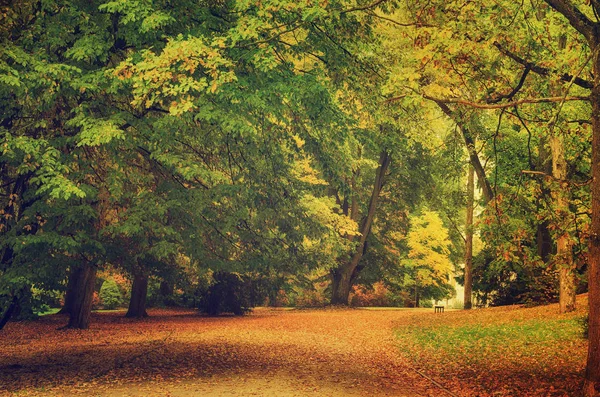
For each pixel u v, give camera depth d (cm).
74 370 1434
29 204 1809
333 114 1766
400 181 4994
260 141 2406
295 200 3234
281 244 3372
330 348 1998
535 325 2153
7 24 1484
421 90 1209
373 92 1580
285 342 2162
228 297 3753
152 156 1862
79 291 2725
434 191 4206
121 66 1242
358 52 1595
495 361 1589
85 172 1775
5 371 1420
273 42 1481
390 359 1747
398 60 1603
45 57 1549
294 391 1195
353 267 4984
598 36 1118
